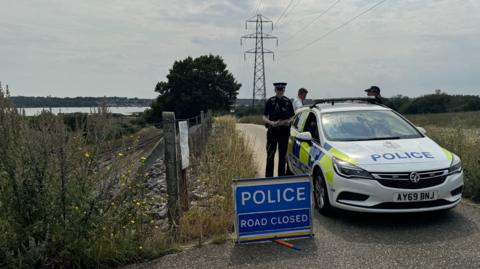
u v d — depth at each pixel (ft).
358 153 16.93
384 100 30.91
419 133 19.60
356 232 15.47
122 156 14.62
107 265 12.98
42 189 12.41
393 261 12.65
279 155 24.40
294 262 12.95
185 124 17.40
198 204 17.98
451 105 231.50
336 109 22.04
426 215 17.15
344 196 16.17
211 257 13.58
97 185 13.39
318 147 19.47
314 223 16.81
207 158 27.40
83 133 13.55
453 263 12.32
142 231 14.39
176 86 209.97
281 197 14.88
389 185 15.33
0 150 12.23
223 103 217.36
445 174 15.56
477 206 18.25
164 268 12.85
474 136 28.32
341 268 12.34
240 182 14.65
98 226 13.03
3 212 12.12
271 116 23.97
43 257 11.95
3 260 11.79
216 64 216.33
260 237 14.71
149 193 19.39
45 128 12.66
